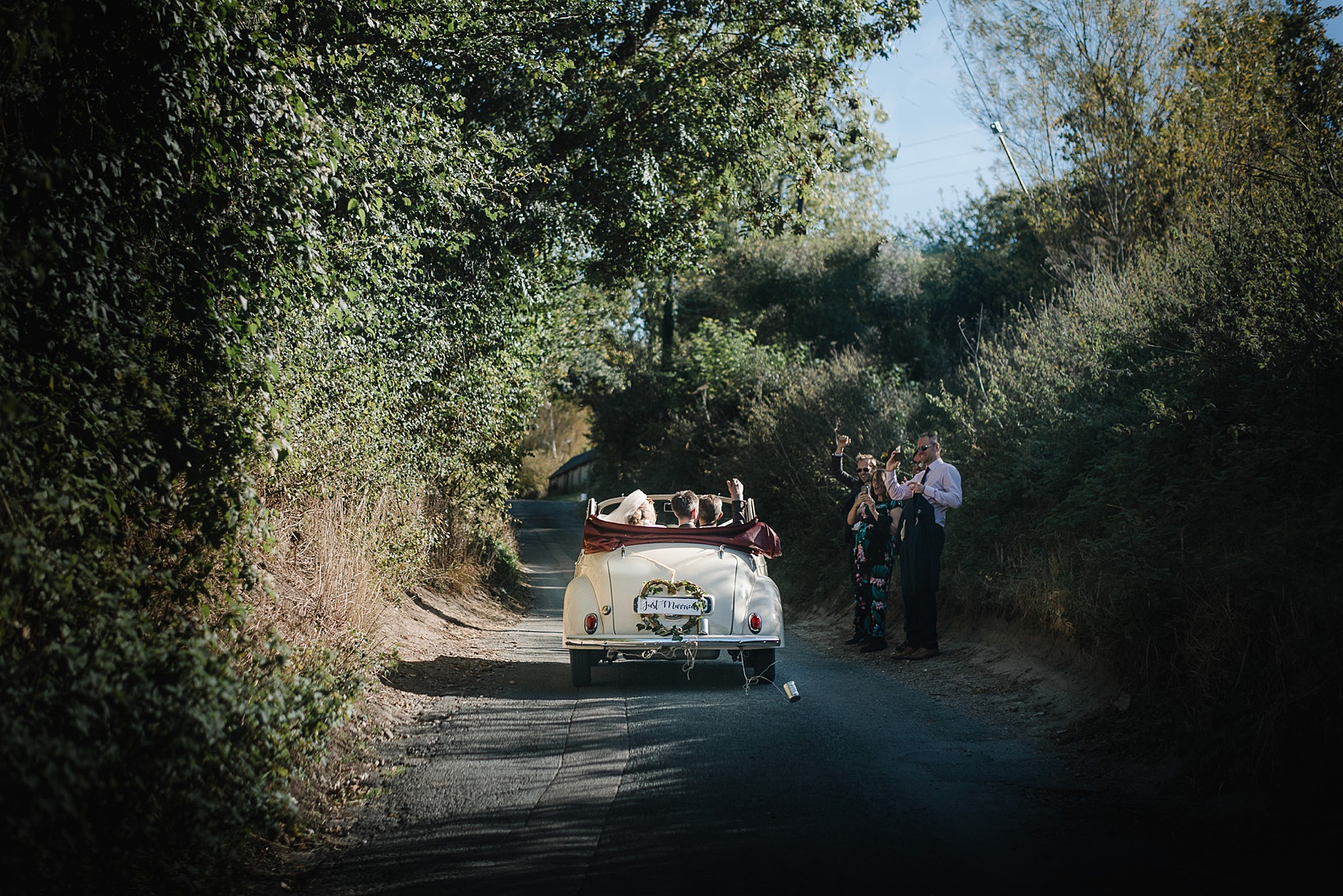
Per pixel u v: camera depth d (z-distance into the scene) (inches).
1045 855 162.9
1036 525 389.1
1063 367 449.1
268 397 227.5
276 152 246.2
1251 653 214.2
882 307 1242.6
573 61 582.2
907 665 367.6
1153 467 315.6
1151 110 690.8
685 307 1699.1
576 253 643.5
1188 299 374.6
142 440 186.1
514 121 551.5
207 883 148.9
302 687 207.9
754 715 278.7
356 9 340.5
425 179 372.5
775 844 169.9
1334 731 178.9
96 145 189.3
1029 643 336.2
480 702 300.7
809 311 1320.1
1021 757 229.5
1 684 134.7
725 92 647.1
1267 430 279.1
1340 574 209.8
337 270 303.6
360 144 317.1
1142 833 172.9
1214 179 518.0
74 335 173.5
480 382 507.5
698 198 708.7
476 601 594.2
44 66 178.1
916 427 646.5
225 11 222.4
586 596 323.3
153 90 202.1
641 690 323.6
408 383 419.8
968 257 1103.6
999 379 486.9
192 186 220.5
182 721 156.9
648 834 175.9
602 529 343.3
